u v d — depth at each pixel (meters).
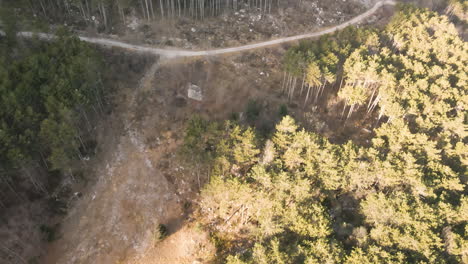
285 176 48.81
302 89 82.31
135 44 82.50
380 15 114.62
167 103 73.31
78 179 60.62
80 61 60.19
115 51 79.81
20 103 53.19
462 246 47.78
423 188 53.22
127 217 57.59
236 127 52.69
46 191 58.44
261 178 49.28
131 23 87.19
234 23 95.44
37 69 59.03
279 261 43.81
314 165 52.69
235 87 79.62
